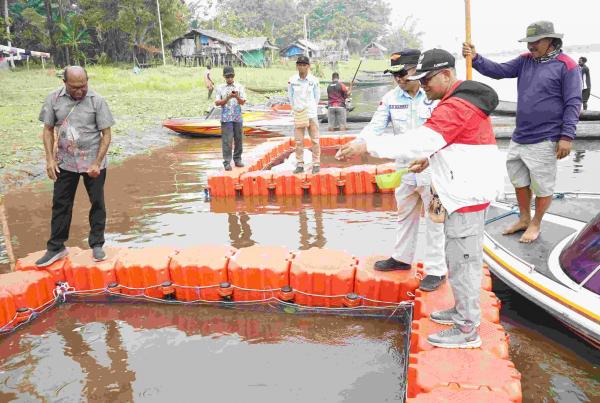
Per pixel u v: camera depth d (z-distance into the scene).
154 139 14.70
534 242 4.74
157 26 45.94
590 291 3.71
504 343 3.30
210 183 8.48
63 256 5.01
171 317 4.55
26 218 7.52
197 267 4.66
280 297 4.59
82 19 40.97
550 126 4.50
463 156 3.01
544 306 3.79
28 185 9.59
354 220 7.10
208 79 24.70
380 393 3.41
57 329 4.39
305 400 3.35
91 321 4.52
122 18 41.97
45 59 42.28
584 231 4.14
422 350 3.29
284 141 12.74
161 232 6.73
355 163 11.38
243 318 4.50
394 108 4.25
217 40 48.06
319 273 4.46
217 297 4.71
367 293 4.41
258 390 3.46
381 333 4.18
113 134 14.70
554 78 4.43
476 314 3.23
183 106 21.97
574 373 3.56
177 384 3.56
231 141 9.04
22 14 40.09
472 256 3.15
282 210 7.68
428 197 3.96
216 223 7.10
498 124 14.80
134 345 4.10
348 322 4.36
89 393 3.49
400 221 4.32
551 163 4.56
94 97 4.69
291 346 4.02
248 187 8.49
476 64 4.68
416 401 2.74
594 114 15.04
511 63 4.74
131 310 4.70
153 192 8.85
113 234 6.68
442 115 2.89
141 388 3.53
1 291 4.39
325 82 41.62
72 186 4.84
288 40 83.88
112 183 9.58
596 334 3.40
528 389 3.40
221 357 3.88
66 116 4.62
